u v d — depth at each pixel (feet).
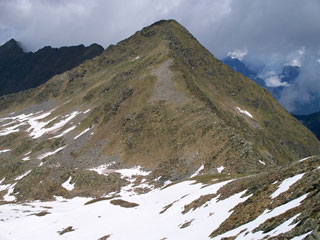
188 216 142.51
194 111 459.32
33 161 531.50
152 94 549.13
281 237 69.92
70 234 182.39
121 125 517.14
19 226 207.92
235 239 87.04
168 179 335.88
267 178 120.78
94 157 472.03
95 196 347.97
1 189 468.34
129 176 380.78
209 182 208.23
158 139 441.68
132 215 194.29
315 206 71.97
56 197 368.48
